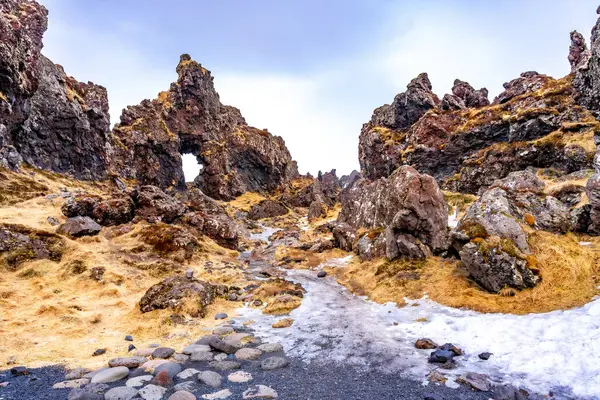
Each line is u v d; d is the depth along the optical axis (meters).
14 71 38.25
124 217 34.91
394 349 12.74
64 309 18.16
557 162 40.97
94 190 50.22
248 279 26.80
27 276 22.64
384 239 27.22
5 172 38.25
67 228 29.69
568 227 20.53
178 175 82.38
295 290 22.30
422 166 59.72
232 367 11.61
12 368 11.22
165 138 80.44
